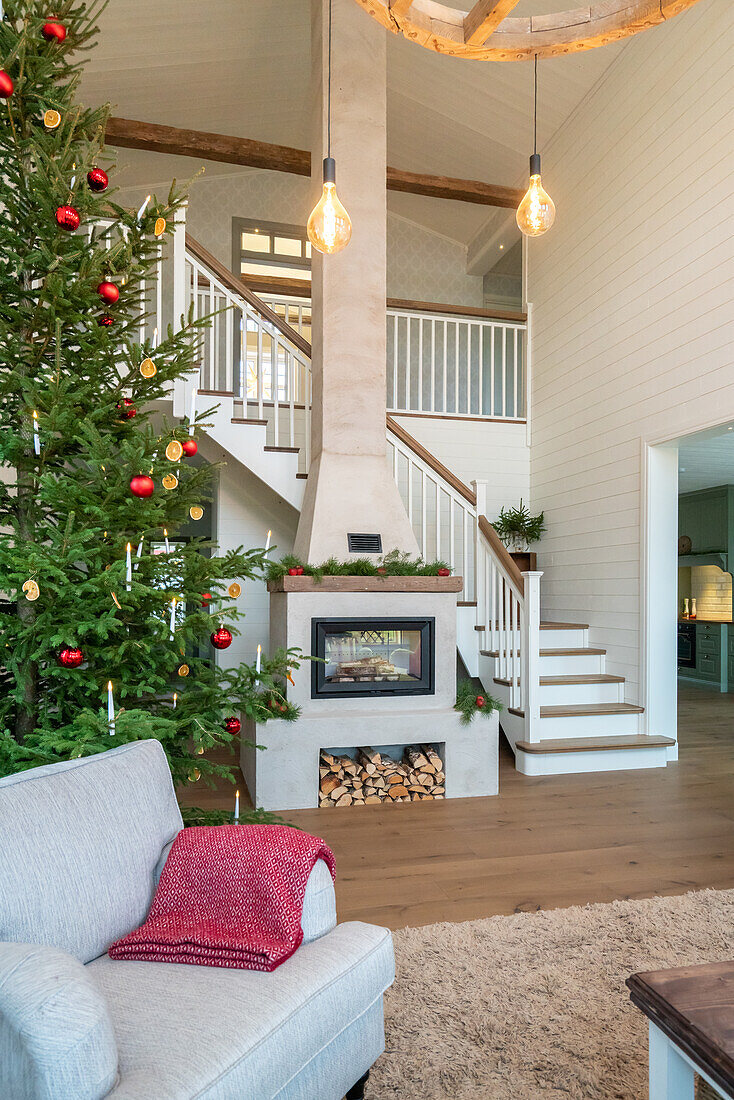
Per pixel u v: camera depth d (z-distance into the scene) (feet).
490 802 12.32
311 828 10.94
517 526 19.85
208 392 14.93
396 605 12.79
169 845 5.57
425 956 7.04
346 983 4.58
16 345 6.91
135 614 7.39
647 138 15.46
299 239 24.72
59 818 4.79
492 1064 5.47
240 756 14.21
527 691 14.32
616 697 16.26
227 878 4.99
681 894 8.64
